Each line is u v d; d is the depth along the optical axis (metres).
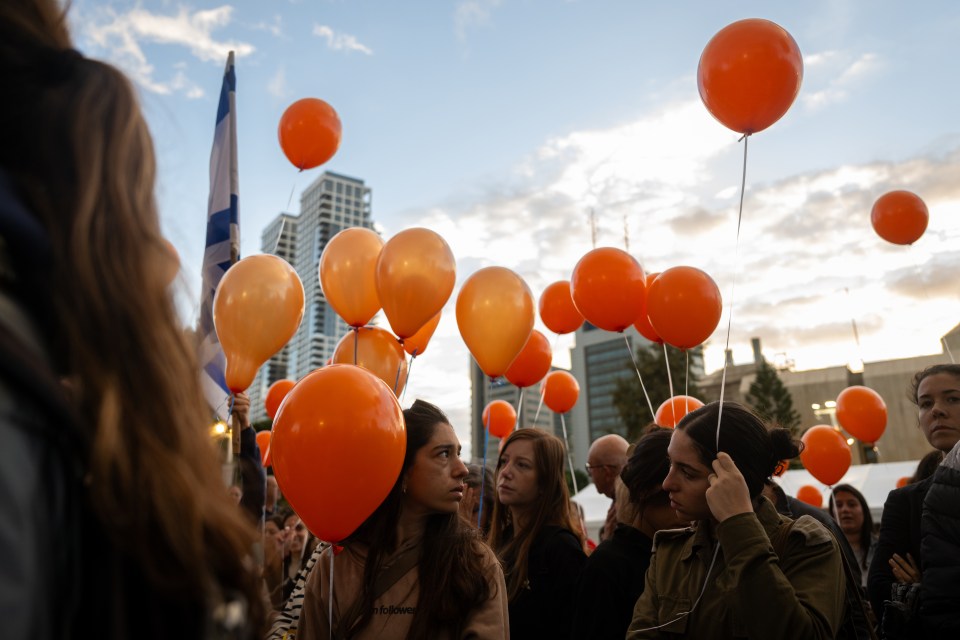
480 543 1.76
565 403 4.62
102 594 0.54
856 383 34.31
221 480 0.69
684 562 1.86
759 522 1.61
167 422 0.61
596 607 2.01
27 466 0.51
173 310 0.70
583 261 3.22
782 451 1.92
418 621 1.57
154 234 0.68
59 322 0.59
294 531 3.70
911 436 31.97
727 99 2.23
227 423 2.51
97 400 0.56
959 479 2.07
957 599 1.95
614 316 3.13
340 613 1.69
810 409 35.34
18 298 0.58
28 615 0.48
